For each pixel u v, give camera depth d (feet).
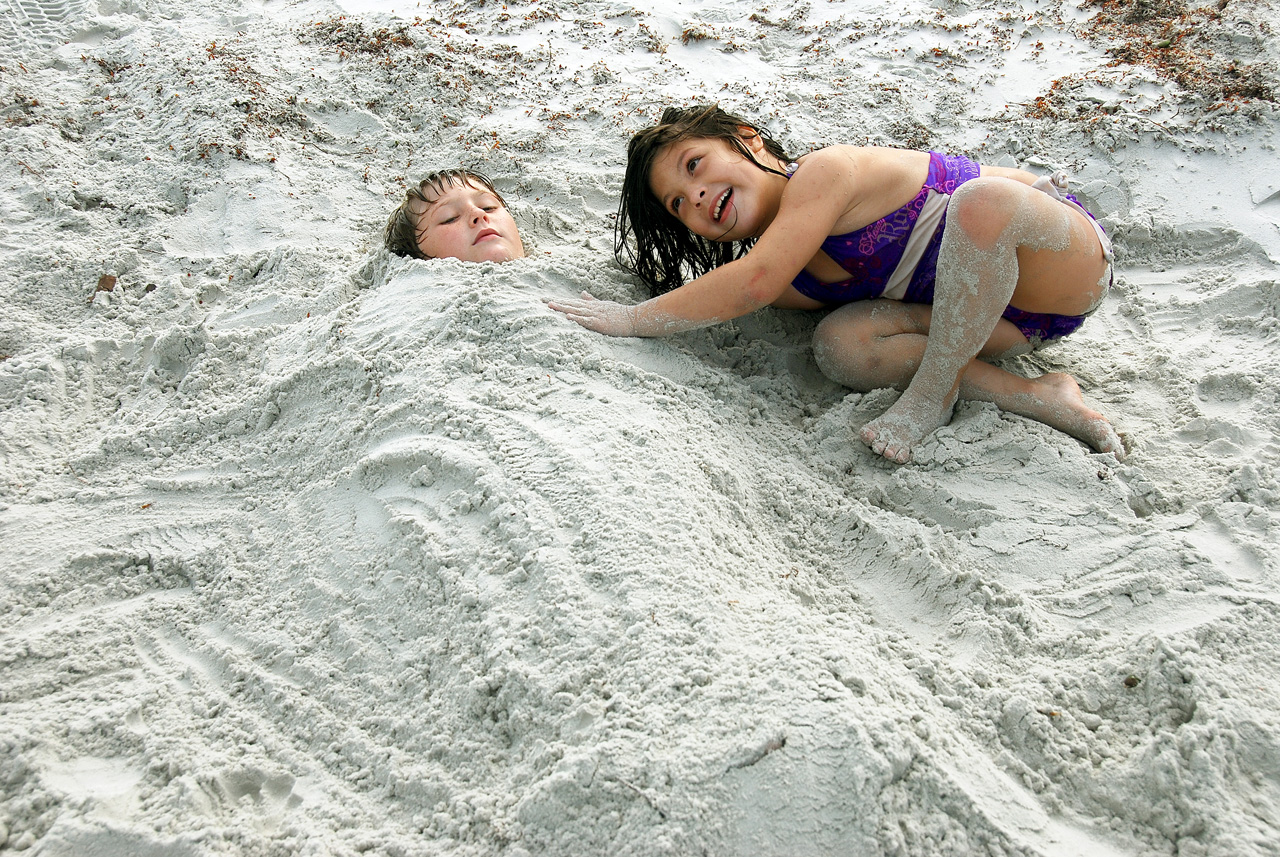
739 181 8.80
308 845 5.36
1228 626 6.30
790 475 8.34
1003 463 8.27
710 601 6.33
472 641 6.39
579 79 17.56
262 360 9.89
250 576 7.48
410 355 8.81
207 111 15.19
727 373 9.45
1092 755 5.71
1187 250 12.36
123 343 10.45
